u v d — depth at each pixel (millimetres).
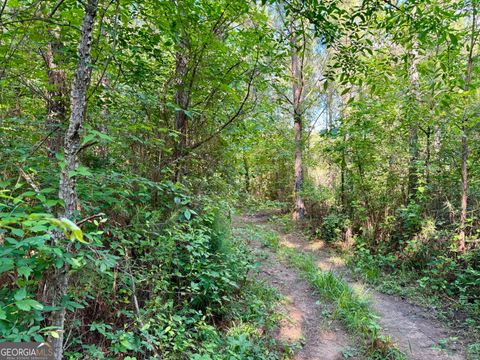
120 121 2619
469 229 5090
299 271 5535
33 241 1117
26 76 2557
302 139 10539
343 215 7559
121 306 2559
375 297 4766
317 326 3801
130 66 3047
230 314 3441
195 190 3729
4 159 1850
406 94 5535
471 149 5422
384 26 3184
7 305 1215
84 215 2240
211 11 3195
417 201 5980
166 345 2361
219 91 3678
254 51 3645
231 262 3824
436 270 4844
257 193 11555
